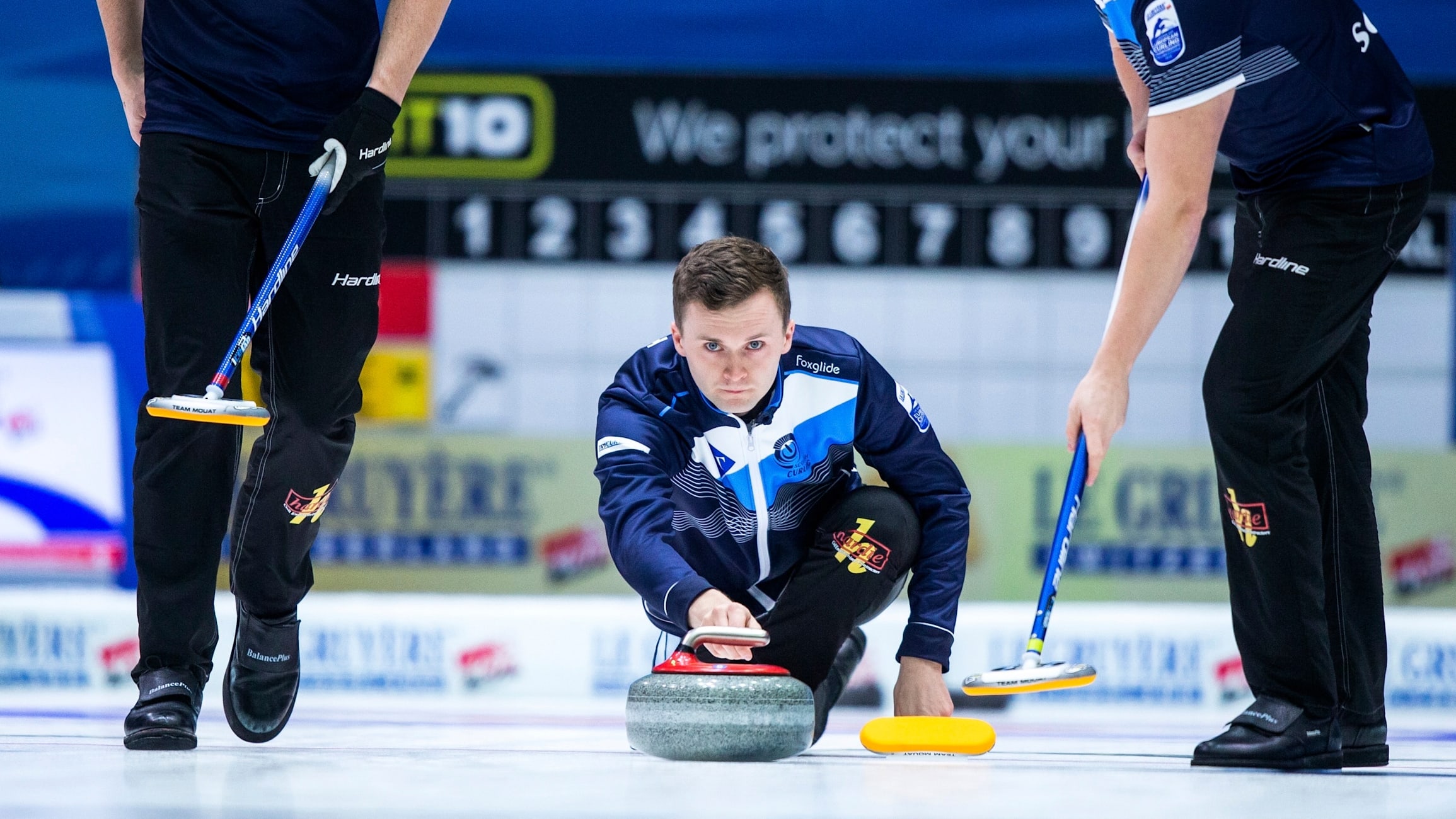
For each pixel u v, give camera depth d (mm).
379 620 18672
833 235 21094
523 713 15266
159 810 5438
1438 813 5750
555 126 21094
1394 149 7844
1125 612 18578
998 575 19859
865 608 8914
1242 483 8031
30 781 6410
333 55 8844
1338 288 7809
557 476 20281
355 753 8188
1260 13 7414
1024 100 20984
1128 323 7648
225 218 8594
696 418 8883
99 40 20969
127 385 20172
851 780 6691
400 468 20203
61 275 20984
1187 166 7418
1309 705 8008
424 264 21094
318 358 8898
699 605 7918
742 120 21094
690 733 7609
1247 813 5664
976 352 21078
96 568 20062
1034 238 21016
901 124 21047
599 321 21141
